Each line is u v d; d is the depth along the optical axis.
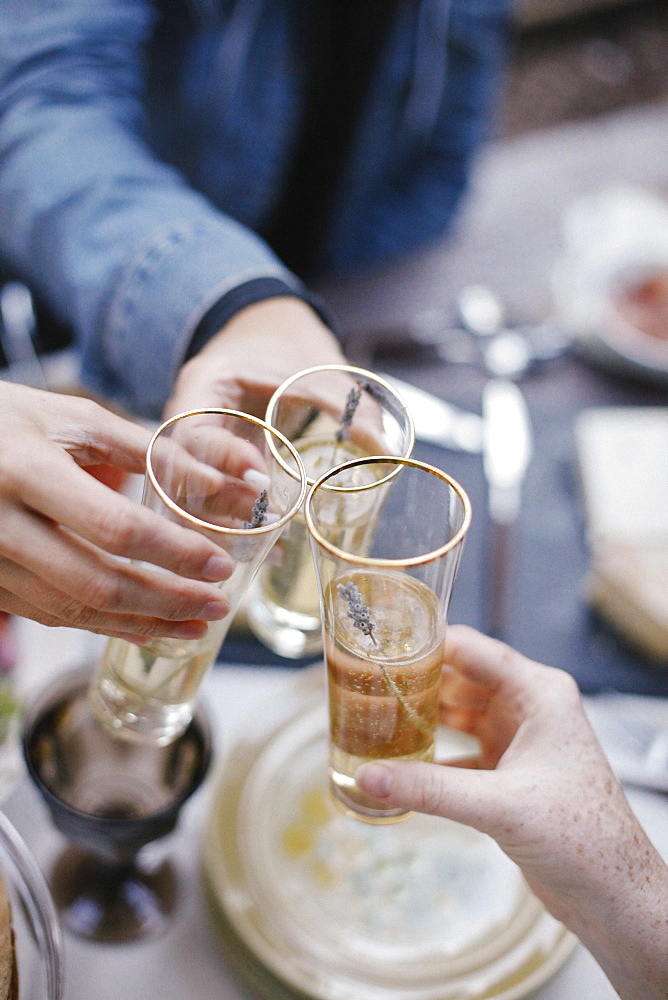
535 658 0.91
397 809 0.62
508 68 2.35
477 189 1.49
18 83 1.04
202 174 1.34
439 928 0.73
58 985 0.62
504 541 0.96
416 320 1.19
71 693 0.70
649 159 1.61
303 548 0.68
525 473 1.03
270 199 1.42
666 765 0.81
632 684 0.89
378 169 1.39
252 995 0.71
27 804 0.76
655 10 2.52
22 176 0.99
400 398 0.62
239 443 0.58
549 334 1.16
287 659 0.87
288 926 0.72
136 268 0.86
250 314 0.80
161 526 0.54
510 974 0.70
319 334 0.79
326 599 0.55
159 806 0.68
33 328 1.00
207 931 0.74
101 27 1.08
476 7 1.29
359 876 0.75
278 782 0.78
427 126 1.37
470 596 0.94
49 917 0.64
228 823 0.76
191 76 1.23
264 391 0.68
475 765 0.71
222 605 0.56
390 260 1.32
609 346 1.10
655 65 2.39
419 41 1.28
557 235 1.41
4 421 0.56
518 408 1.04
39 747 0.67
